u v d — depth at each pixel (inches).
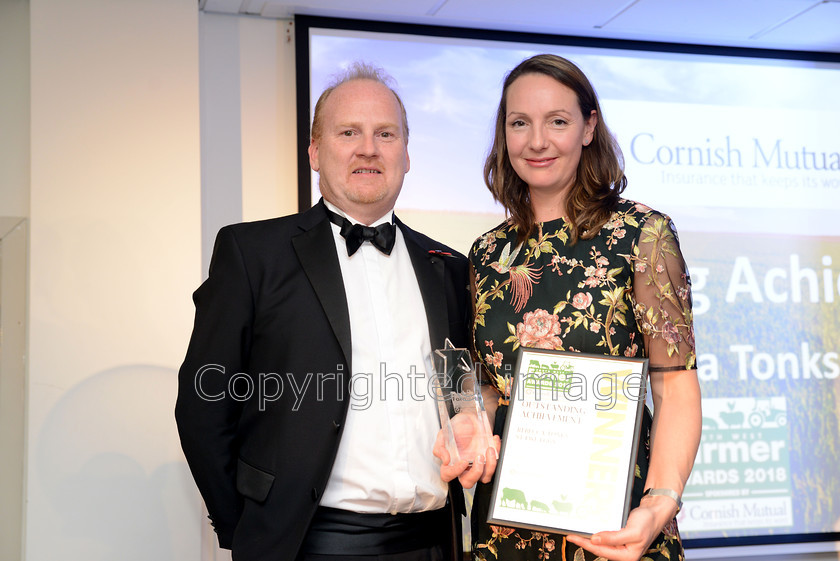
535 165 83.8
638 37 171.9
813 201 178.5
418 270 90.1
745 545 166.7
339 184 87.0
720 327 170.2
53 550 131.9
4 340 137.6
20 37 144.6
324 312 82.4
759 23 164.7
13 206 142.6
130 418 136.3
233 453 83.4
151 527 135.5
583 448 74.2
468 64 164.9
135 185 140.1
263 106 156.1
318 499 77.2
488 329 86.5
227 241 84.9
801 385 172.6
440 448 79.7
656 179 171.2
